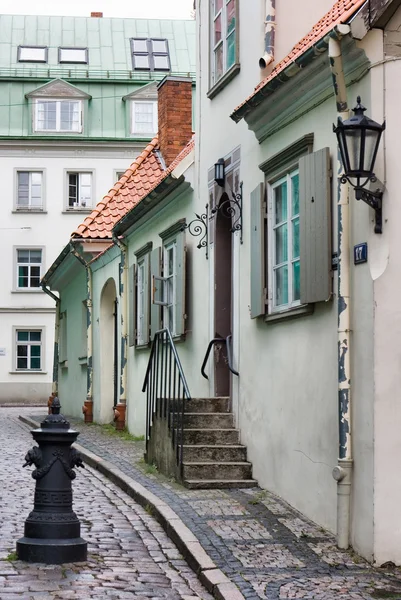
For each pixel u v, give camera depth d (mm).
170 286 16406
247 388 12109
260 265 11289
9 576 7637
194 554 8273
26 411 33406
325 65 9352
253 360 11875
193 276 14984
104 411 22375
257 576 7637
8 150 42438
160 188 15562
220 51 14008
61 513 8273
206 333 14133
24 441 19422
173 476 12133
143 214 17734
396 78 8344
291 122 10680
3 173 42406
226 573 7723
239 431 12375
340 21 8648
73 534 8289
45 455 8344
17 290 42125
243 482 11492
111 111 43062
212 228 13883
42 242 42406
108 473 13305
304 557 8266
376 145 8070
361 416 8430
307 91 10031
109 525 9852
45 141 42312
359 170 8039
